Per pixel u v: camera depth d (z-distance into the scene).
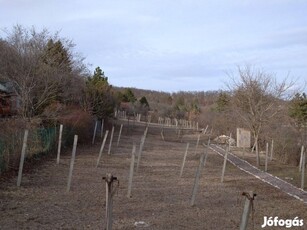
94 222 9.51
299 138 25.66
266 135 26.66
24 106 24.42
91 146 28.44
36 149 19.33
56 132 22.86
